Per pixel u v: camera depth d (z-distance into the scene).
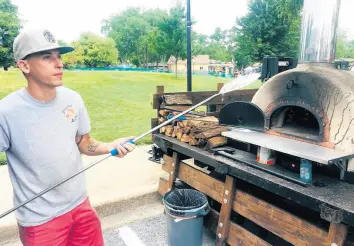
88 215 1.86
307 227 1.95
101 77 8.53
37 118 1.56
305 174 2.04
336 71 2.39
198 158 2.80
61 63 1.61
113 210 3.30
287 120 2.81
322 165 2.28
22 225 1.65
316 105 2.24
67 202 1.72
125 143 1.96
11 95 1.54
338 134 2.10
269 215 2.21
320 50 2.58
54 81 1.55
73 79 8.11
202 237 2.71
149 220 3.18
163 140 3.38
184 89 8.06
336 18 2.51
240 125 2.82
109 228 3.03
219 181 2.67
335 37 2.56
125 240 2.82
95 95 7.57
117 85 8.23
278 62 3.18
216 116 3.85
